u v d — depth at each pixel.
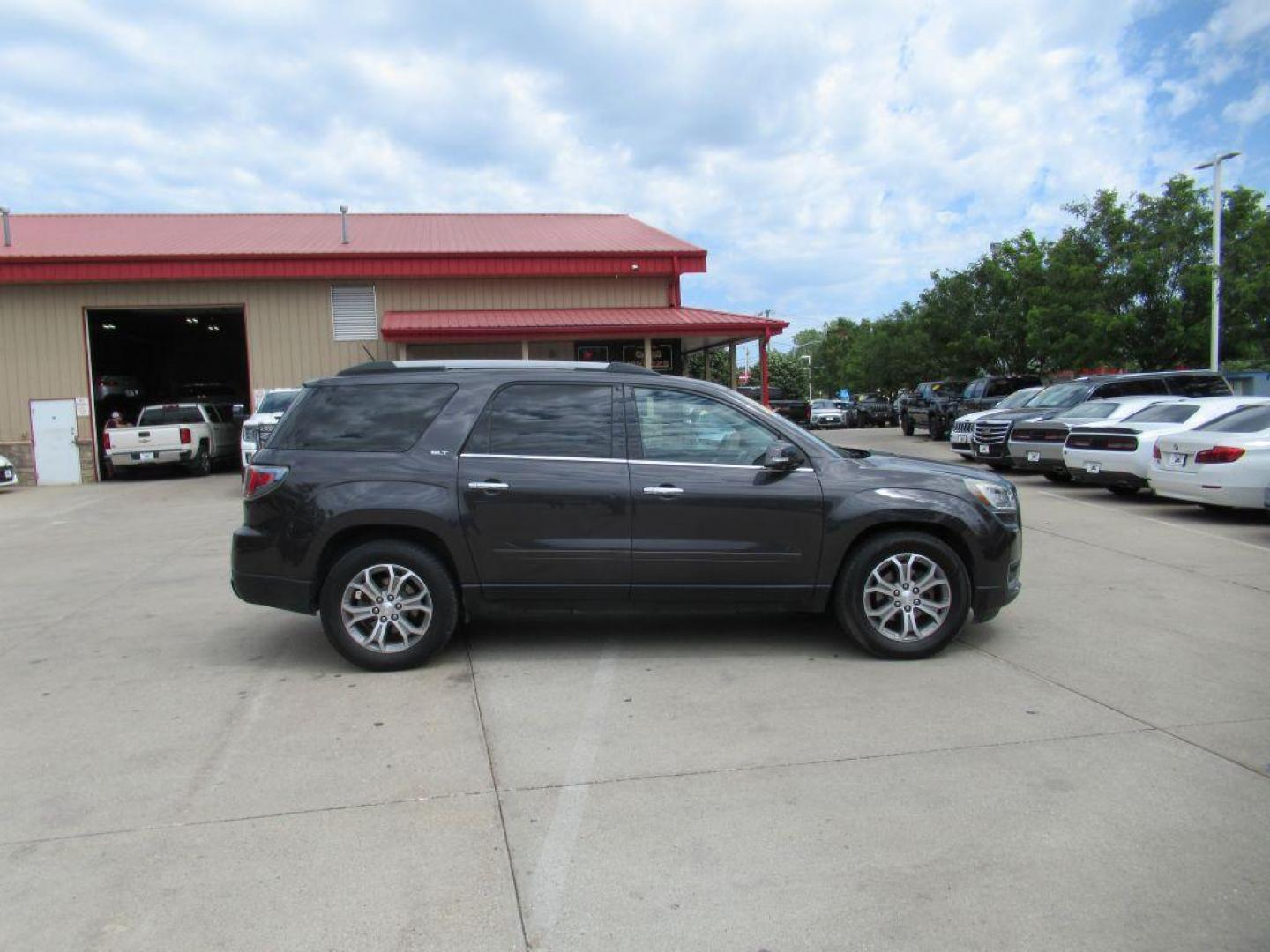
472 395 5.61
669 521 5.43
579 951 2.75
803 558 5.47
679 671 5.35
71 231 23.33
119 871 3.22
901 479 5.57
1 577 8.97
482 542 5.39
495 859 3.27
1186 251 21.25
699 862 3.23
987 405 22.47
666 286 22.98
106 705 4.95
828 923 2.86
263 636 6.38
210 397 25.22
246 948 2.78
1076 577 7.89
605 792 3.78
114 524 13.07
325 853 3.33
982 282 31.20
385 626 5.42
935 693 4.91
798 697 4.88
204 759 4.19
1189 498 11.18
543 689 5.06
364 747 4.29
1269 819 3.46
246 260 20.52
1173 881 3.05
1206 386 16.61
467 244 22.75
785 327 20.92
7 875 3.20
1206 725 4.40
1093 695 4.84
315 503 5.40
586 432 5.54
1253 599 7.05
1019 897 2.98
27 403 20.41
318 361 21.41
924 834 3.39
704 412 5.62
